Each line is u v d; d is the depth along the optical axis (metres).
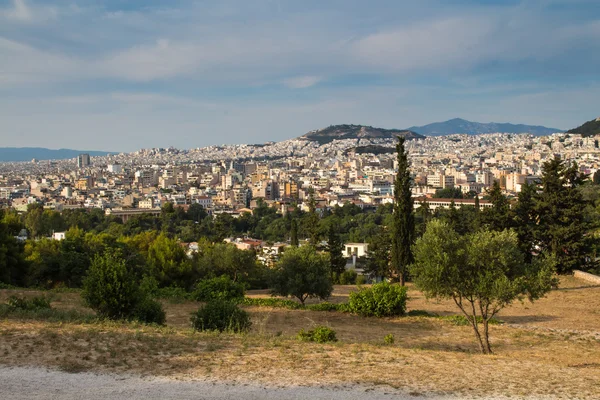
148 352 19.56
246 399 14.94
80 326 23.38
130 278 28.89
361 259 106.81
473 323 26.17
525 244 57.19
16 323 23.09
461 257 25.78
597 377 19.14
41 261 52.47
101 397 14.70
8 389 15.05
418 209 94.62
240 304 43.56
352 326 34.31
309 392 15.75
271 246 123.62
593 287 48.34
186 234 147.62
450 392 16.31
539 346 28.14
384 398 15.49
